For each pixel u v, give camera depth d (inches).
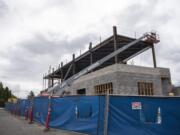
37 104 550.6
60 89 1111.0
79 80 1061.8
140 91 812.6
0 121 640.4
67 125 343.6
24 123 561.9
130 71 812.6
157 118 251.4
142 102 256.5
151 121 250.4
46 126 392.5
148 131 246.7
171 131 247.8
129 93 782.5
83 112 305.1
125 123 249.4
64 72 1496.1
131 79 804.0
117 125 249.0
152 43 988.6
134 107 255.4
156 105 254.8
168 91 909.2
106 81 837.8
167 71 927.7
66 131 342.0
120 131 247.0
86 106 300.2
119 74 784.3
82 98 314.5
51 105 405.1
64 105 364.5
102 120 265.0
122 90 770.2
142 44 1015.6
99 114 270.4
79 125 309.9
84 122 299.0
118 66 792.9
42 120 485.1
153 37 971.9
